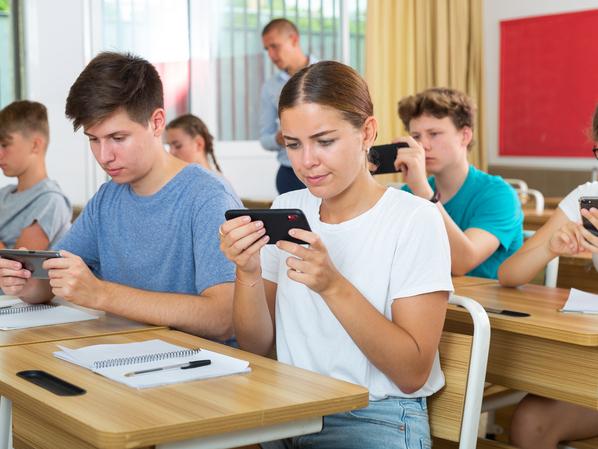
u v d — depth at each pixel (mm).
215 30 5434
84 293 1830
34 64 4730
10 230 3182
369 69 5840
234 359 1490
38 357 1564
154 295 1888
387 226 1658
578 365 1915
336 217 1710
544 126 6160
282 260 1767
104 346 1615
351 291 1528
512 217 2727
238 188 5574
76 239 2199
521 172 6230
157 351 1567
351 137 1568
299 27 5789
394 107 5984
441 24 6070
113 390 1325
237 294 1723
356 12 6027
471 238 2648
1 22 4676
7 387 1365
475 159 6301
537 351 1990
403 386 1610
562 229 2217
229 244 1577
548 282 2529
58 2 4777
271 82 5055
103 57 1934
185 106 5340
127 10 5055
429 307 1611
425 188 2508
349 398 1305
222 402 1259
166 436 1147
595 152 2299
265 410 1225
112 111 1912
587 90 5914
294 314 1729
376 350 1552
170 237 2041
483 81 6273
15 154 3150
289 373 1436
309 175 1578
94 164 4938
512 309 2061
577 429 2137
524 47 6234
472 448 1660
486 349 1661
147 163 2004
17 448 1544
